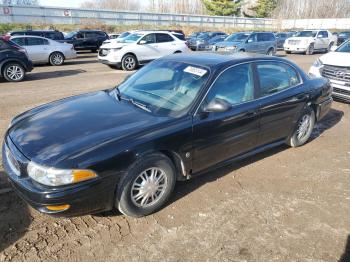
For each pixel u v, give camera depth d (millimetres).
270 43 17578
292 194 3777
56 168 2625
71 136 2990
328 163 4629
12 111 6742
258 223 3238
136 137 3014
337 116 6930
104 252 2795
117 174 2895
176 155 3336
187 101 3514
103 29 31359
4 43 10203
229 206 3496
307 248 2922
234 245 2932
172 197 3619
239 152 4047
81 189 2697
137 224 3166
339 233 3133
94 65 15195
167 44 14336
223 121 3635
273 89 4320
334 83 7250
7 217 3178
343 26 47906
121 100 3826
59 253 2764
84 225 3121
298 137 4988
